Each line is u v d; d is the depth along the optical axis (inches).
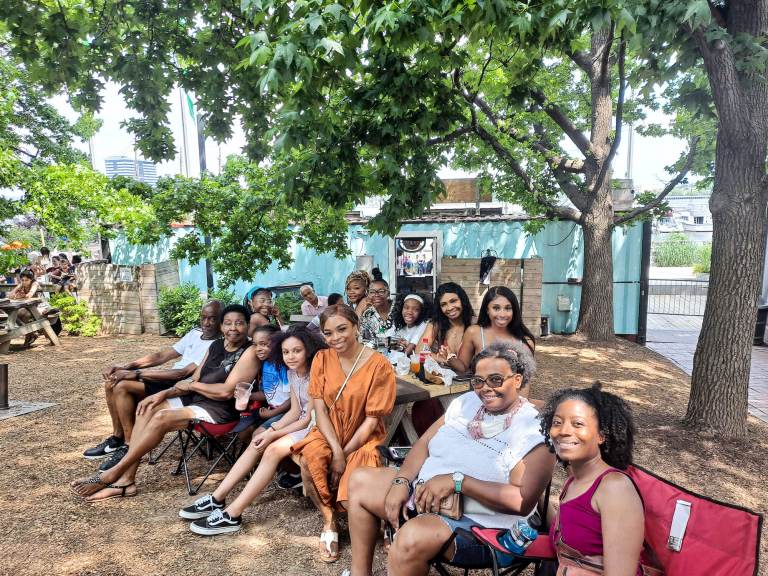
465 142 398.0
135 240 387.2
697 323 554.3
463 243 466.6
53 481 165.0
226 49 268.1
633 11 146.6
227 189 346.6
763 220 188.9
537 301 415.8
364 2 144.9
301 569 120.5
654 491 77.7
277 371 156.1
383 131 203.5
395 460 121.3
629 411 77.2
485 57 327.9
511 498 89.1
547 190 430.3
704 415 200.7
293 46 130.4
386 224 218.4
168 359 191.6
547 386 282.7
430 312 193.2
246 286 506.9
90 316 461.7
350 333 129.3
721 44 169.6
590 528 73.2
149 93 273.1
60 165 407.8
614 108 433.7
